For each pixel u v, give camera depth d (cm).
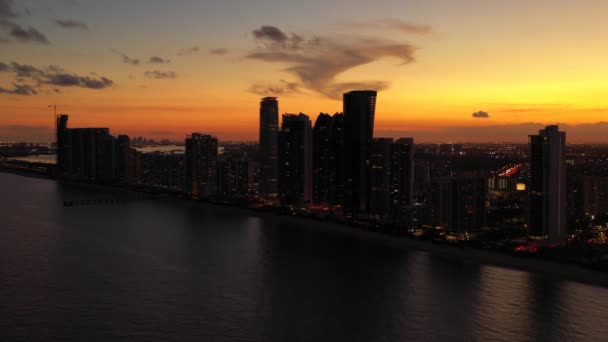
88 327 12169
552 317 13125
